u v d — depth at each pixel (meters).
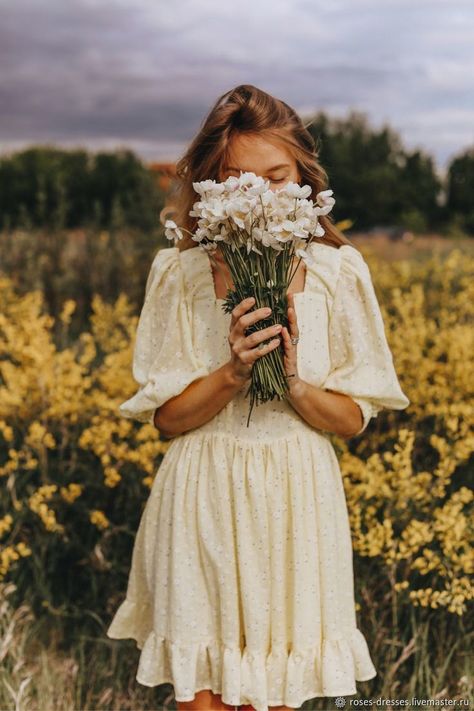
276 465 2.07
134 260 6.75
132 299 6.61
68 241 7.28
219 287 2.17
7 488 3.24
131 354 3.75
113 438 3.47
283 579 2.08
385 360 2.13
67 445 3.54
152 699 2.84
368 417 2.16
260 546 2.06
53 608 3.12
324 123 39.75
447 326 4.32
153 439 3.31
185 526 2.10
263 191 1.84
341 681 2.08
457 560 2.57
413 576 2.81
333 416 2.09
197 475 2.11
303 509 2.08
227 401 2.04
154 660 2.14
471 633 2.69
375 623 2.73
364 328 2.14
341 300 2.13
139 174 7.48
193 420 2.09
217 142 2.15
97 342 5.12
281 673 2.08
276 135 2.13
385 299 5.06
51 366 3.52
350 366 2.12
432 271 5.55
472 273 5.53
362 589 2.75
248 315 1.92
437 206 36.34
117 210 7.25
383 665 2.71
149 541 2.21
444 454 2.87
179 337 2.15
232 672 2.04
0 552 3.08
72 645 3.06
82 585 3.26
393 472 2.81
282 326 1.96
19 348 3.62
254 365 1.98
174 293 2.17
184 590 2.09
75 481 3.40
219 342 2.14
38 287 6.43
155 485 2.20
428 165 37.84
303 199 1.91
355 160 38.22
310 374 2.10
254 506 2.05
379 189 36.44
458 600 2.52
